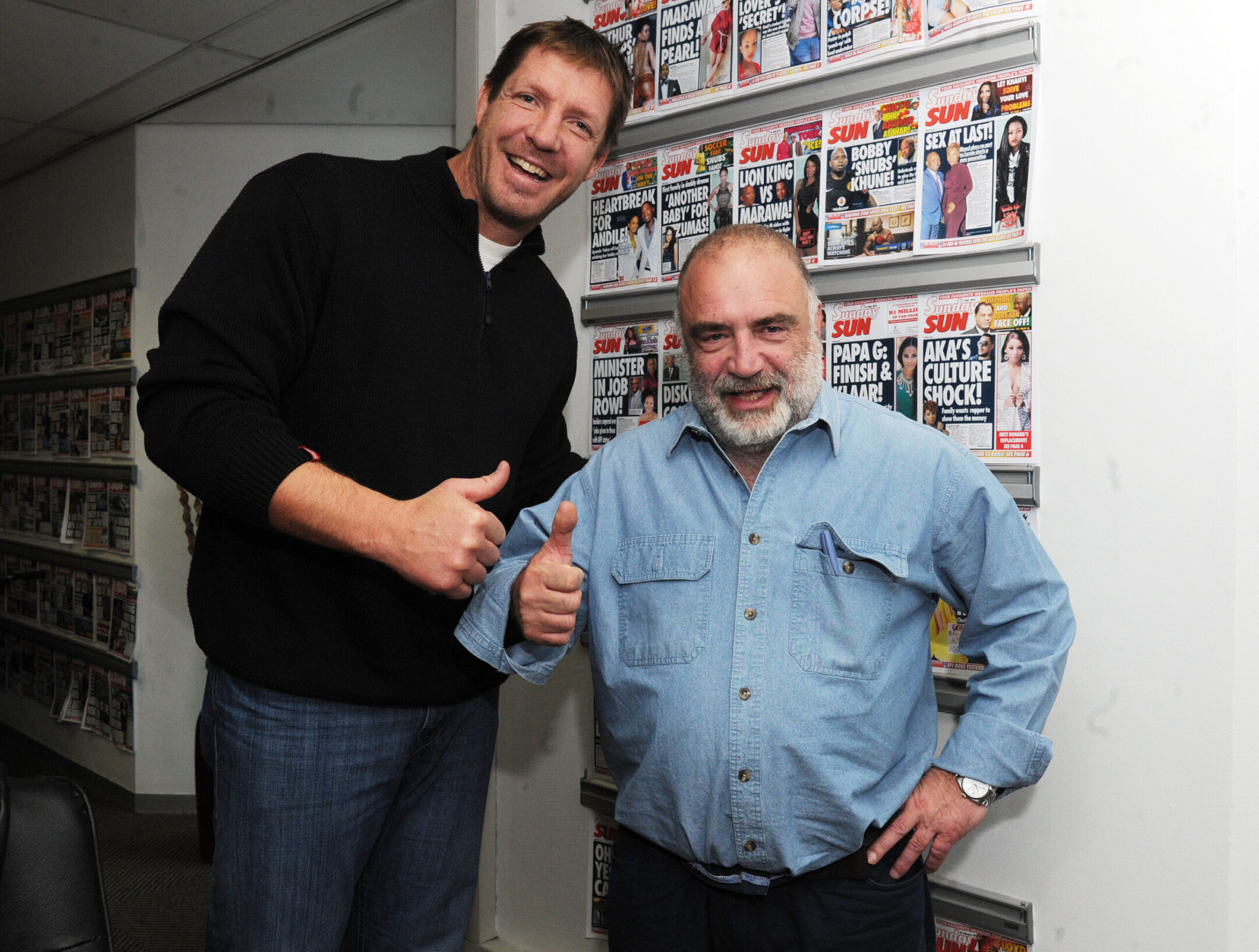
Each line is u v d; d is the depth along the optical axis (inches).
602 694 48.4
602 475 50.1
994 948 55.8
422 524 38.7
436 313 49.0
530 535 50.9
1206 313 47.8
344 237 46.8
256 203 45.6
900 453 45.1
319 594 46.9
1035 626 43.7
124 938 97.0
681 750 44.1
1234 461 47.1
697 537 45.8
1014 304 53.9
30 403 160.2
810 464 45.6
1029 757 42.9
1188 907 49.2
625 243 71.0
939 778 44.6
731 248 44.5
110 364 138.5
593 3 72.2
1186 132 48.1
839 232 59.8
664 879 47.4
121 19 99.8
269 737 46.8
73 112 129.0
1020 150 52.9
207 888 109.3
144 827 129.2
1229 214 46.9
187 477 40.8
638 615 46.8
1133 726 50.7
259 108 126.1
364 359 47.4
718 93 65.1
